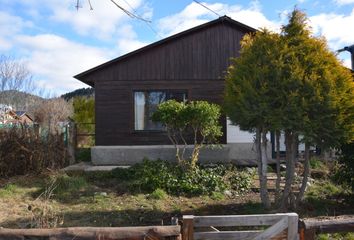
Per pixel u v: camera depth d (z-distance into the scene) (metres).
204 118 12.79
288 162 9.45
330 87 8.66
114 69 16.08
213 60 16.16
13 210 9.57
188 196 11.34
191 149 15.53
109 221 8.80
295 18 9.15
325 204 9.92
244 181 12.37
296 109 8.60
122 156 15.84
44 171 14.27
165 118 12.90
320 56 8.88
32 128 15.34
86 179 13.23
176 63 16.12
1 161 14.22
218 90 16.09
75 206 10.05
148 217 9.14
